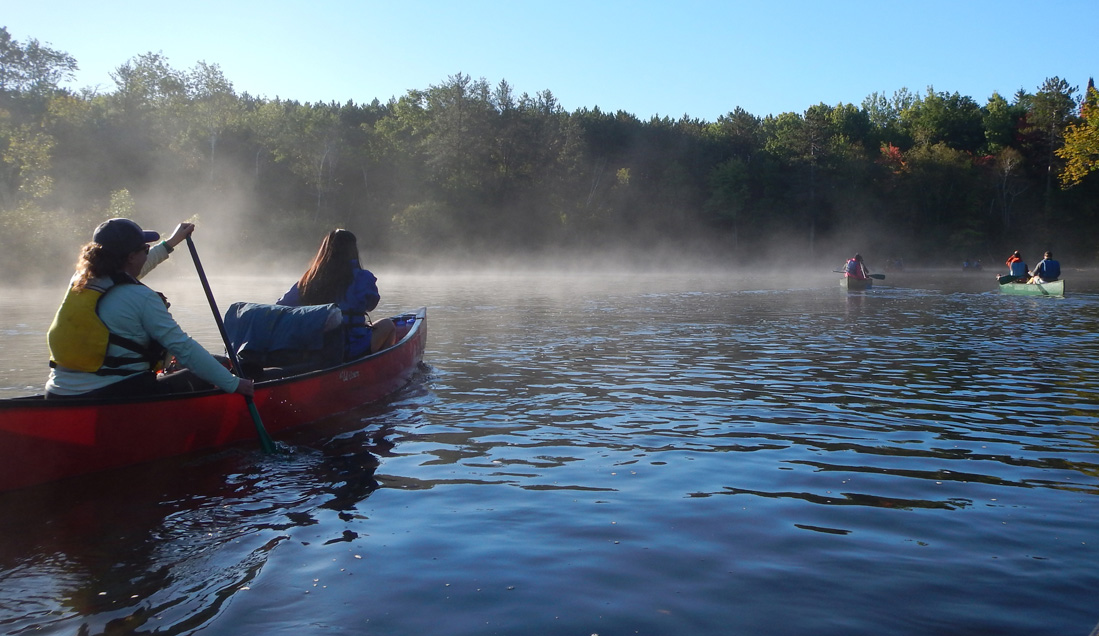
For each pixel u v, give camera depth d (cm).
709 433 460
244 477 375
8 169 2927
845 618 231
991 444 432
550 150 5181
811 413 514
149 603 243
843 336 964
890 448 425
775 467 389
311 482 368
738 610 236
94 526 309
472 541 293
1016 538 292
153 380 392
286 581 258
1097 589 248
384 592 250
